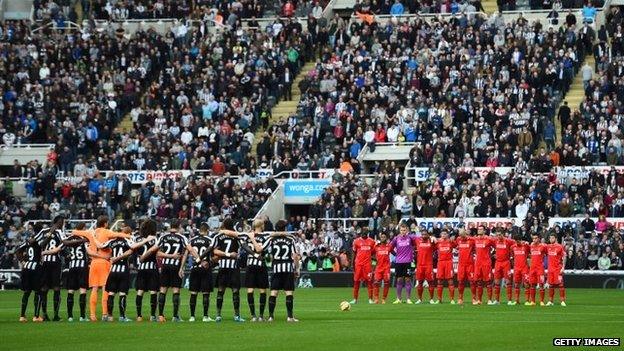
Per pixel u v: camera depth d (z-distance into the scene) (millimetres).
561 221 84125
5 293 80875
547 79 97750
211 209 91000
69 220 92938
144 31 116562
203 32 112375
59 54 111750
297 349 40062
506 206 86125
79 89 108562
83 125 103688
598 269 81312
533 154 92750
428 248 66750
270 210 92938
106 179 97062
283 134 99562
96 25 118125
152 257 52531
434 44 103562
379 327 48500
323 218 90438
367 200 89875
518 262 64625
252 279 52250
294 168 98000
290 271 51938
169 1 118188
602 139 90500
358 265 67125
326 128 99125
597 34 105250
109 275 52906
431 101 98500
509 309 60406
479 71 99938
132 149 100875
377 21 111438
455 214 87562
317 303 66625
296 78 109125
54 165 100062
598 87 95438
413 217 88125
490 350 39500
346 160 95500
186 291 79812
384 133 97562
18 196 99688
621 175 86250
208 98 104312
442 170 91000
